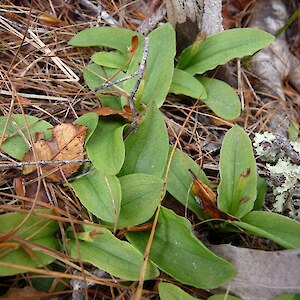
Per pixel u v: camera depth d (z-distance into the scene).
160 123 0.25
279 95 0.34
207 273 0.22
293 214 0.26
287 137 0.32
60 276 0.21
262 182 0.27
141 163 0.25
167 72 0.29
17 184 0.24
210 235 0.26
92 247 0.22
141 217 0.23
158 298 0.23
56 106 0.28
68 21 0.33
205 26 0.32
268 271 0.22
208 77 0.32
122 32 0.31
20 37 0.31
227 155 0.25
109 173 0.23
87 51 0.32
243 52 0.30
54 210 0.23
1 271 0.20
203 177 0.26
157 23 0.34
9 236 0.20
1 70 0.28
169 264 0.22
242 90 0.33
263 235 0.23
